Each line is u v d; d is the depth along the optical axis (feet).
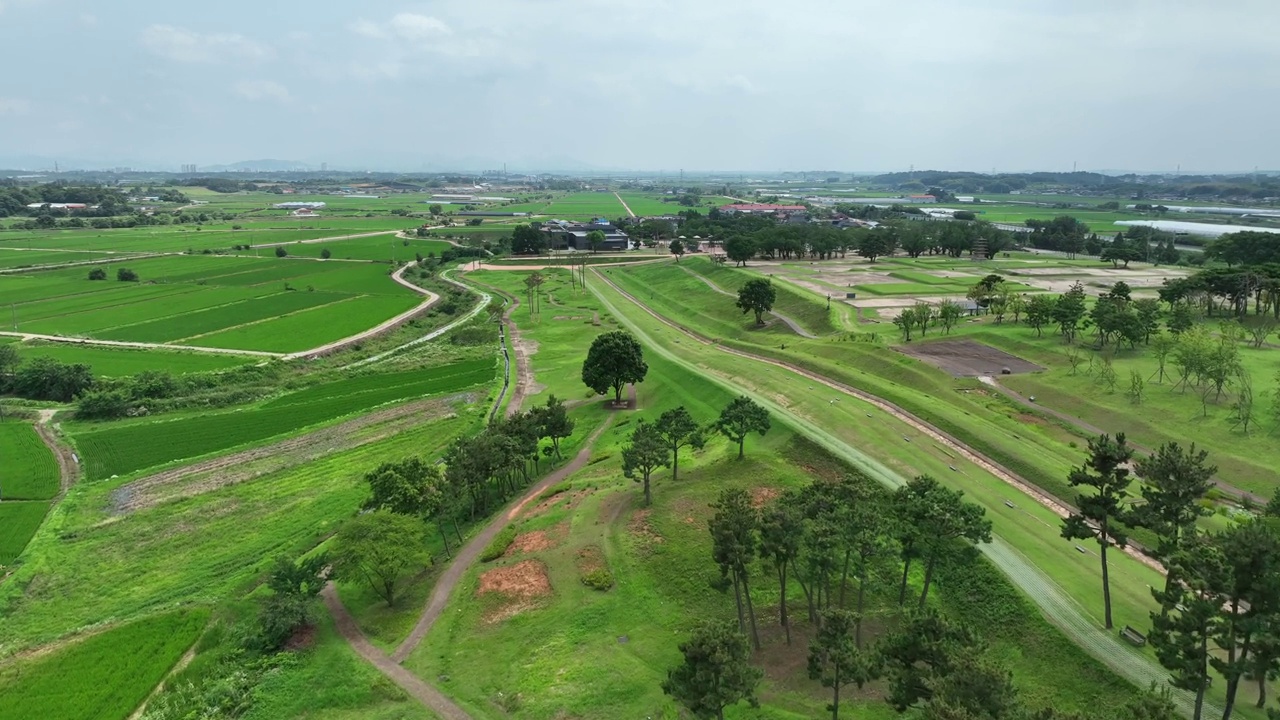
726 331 513.86
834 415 283.59
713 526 159.84
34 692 162.20
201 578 210.79
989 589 175.32
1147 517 153.38
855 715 139.85
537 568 196.65
